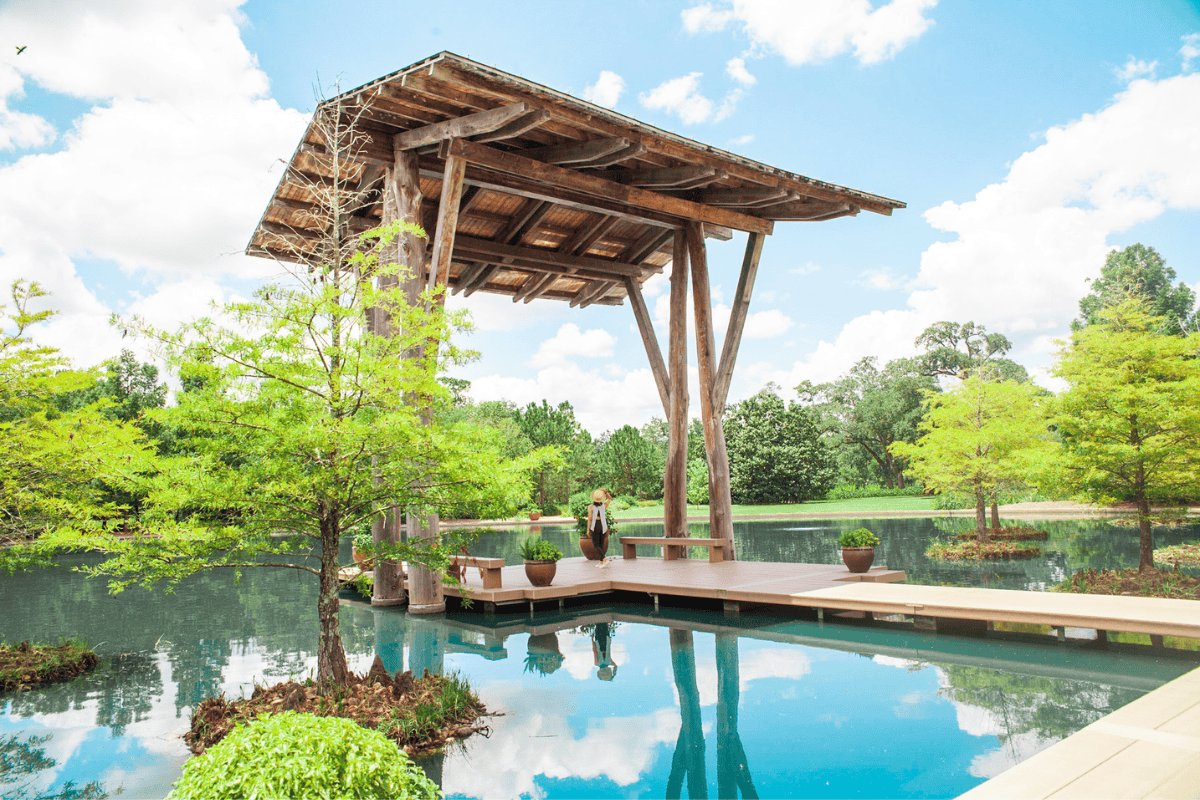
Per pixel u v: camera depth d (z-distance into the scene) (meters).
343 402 5.10
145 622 9.50
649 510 34.22
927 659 6.54
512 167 9.95
